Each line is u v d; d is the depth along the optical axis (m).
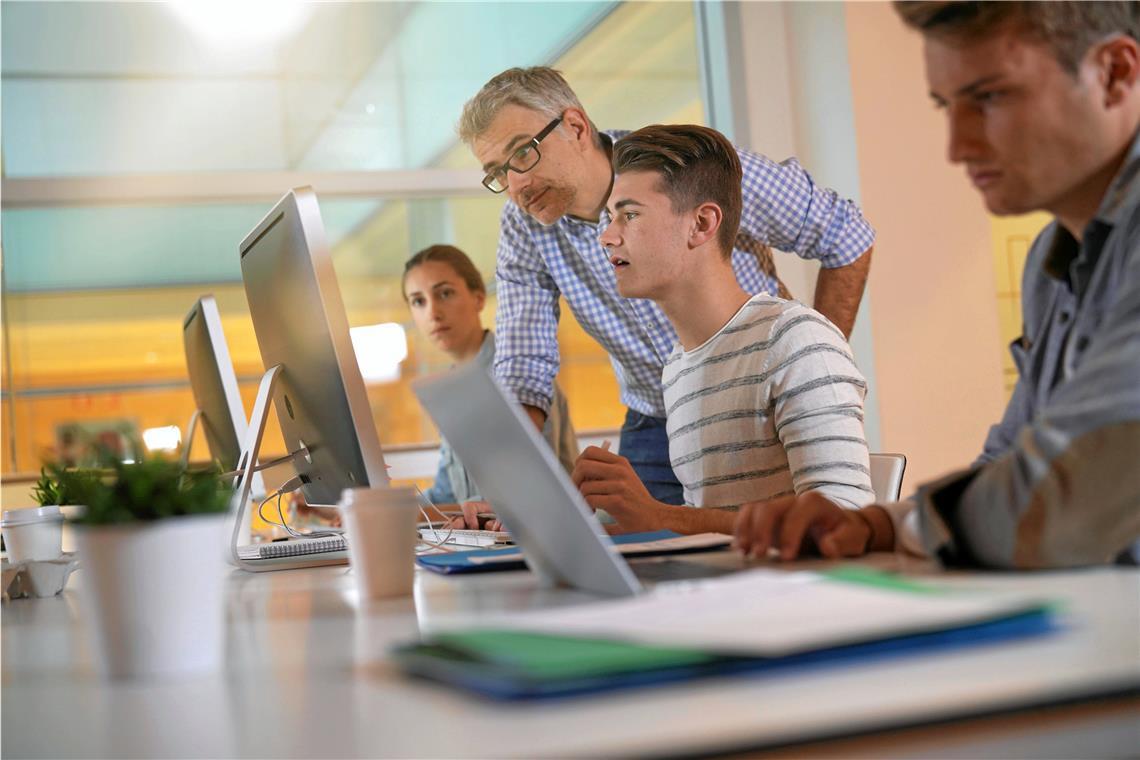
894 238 3.87
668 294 1.78
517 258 2.62
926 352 3.88
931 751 0.43
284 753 0.46
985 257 3.94
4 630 1.00
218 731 0.51
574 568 0.91
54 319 3.86
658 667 0.51
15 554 1.53
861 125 3.88
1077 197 1.05
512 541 1.60
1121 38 0.95
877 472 1.88
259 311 1.70
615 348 2.56
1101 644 0.56
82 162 3.93
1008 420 1.27
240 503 1.58
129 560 0.67
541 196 2.37
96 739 0.51
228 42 4.04
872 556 1.05
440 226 4.14
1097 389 0.86
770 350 1.69
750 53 4.14
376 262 4.08
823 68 4.00
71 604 1.25
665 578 0.97
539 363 2.63
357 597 1.05
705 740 0.43
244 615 0.96
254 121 4.05
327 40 4.09
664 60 4.23
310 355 1.48
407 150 4.12
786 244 2.55
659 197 1.74
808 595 0.63
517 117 2.33
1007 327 4.09
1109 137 0.98
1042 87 0.97
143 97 3.98
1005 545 0.87
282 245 1.50
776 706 0.47
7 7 3.89
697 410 1.78
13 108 3.88
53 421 3.83
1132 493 0.84
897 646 0.55
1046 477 0.85
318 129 4.08
